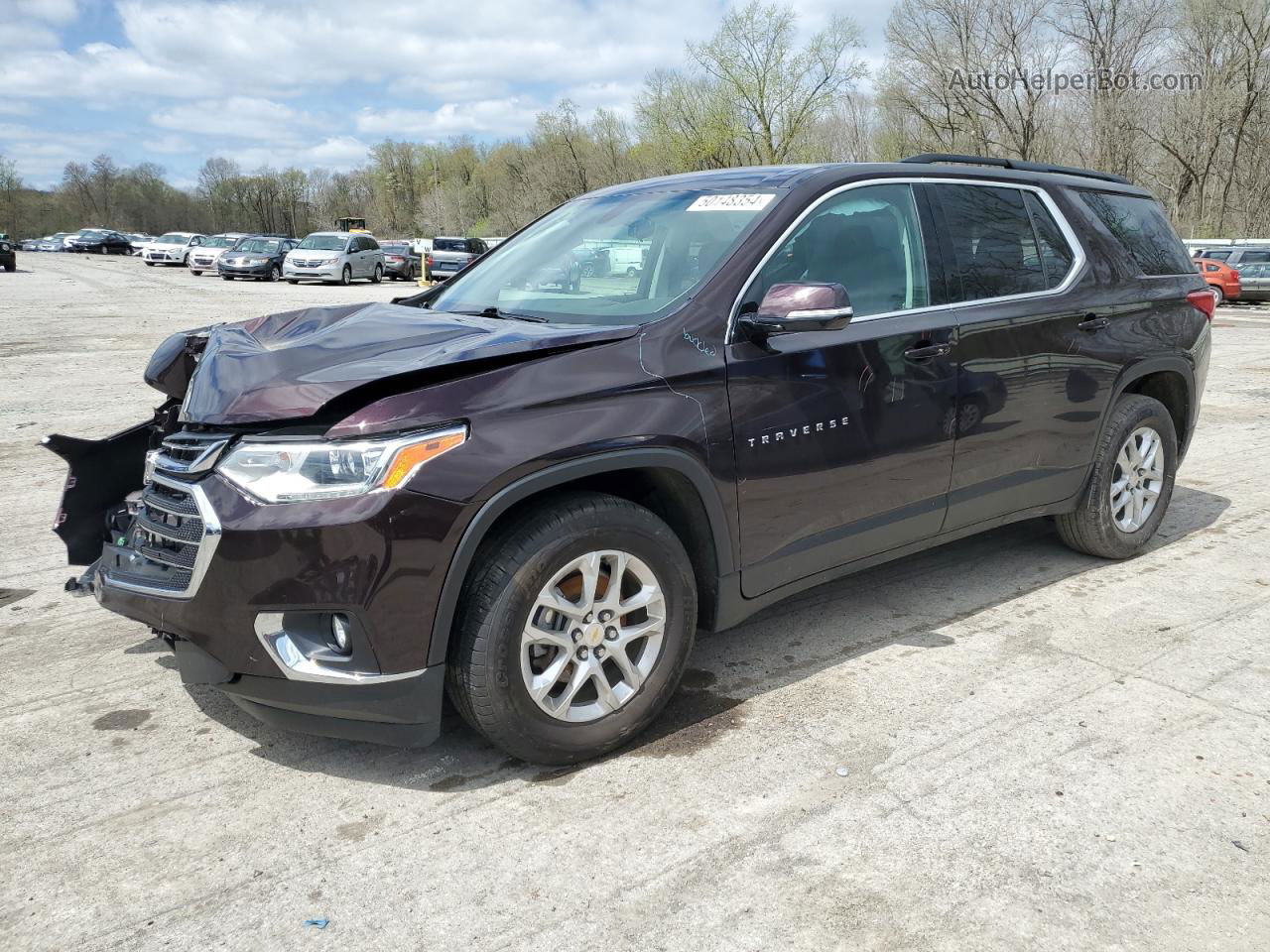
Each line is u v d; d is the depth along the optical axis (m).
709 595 3.17
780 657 3.66
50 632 3.98
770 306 2.98
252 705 2.74
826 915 2.27
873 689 3.39
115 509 3.55
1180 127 39.75
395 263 35.47
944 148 40.66
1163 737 3.05
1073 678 3.46
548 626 2.78
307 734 2.84
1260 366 12.15
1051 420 4.07
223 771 2.93
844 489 3.37
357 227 56.69
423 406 2.56
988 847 2.52
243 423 2.60
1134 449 4.57
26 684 3.50
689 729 3.14
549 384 2.73
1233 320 19.62
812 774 2.86
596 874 2.43
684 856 2.50
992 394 3.79
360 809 2.72
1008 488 3.99
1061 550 4.85
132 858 2.52
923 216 3.72
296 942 2.21
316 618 2.60
